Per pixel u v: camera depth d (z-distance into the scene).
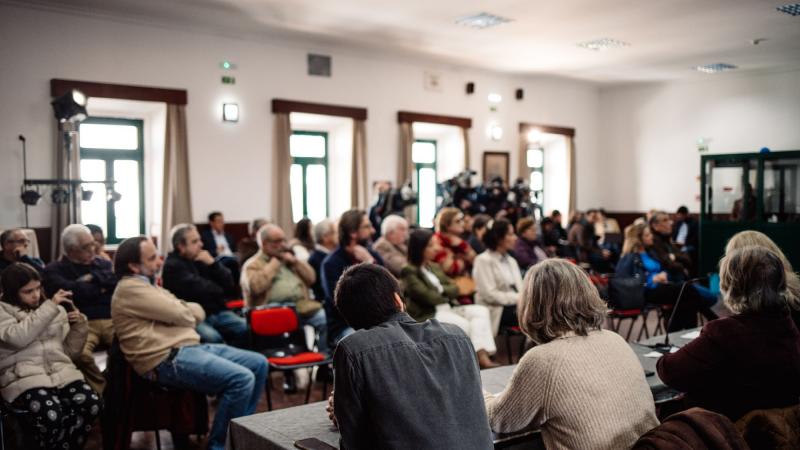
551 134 12.22
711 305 4.93
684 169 12.15
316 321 4.56
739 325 2.11
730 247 2.82
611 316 5.21
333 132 9.70
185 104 7.75
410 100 10.02
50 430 2.90
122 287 3.14
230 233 8.20
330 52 9.05
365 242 4.67
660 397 2.40
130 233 8.05
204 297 4.12
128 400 3.14
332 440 1.90
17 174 6.75
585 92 12.84
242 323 4.27
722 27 8.16
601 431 1.71
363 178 9.36
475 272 4.75
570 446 1.72
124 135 7.99
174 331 3.21
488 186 9.09
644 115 12.59
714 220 7.92
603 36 8.59
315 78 8.93
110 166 7.89
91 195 6.50
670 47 9.30
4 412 2.88
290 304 4.05
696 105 11.96
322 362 3.69
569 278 1.88
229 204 8.22
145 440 3.60
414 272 4.26
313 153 9.66
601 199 13.16
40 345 3.02
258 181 8.45
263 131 8.48
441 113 10.43
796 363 2.08
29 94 6.80
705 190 7.98
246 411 3.07
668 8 7.32
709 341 2.14
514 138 11.58
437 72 10.35
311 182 9.66
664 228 5.91
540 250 6.08
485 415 1.63
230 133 8.20
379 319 1.69
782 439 2.03
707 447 1.59
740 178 7.68
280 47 8.59
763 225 7.52
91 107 7.64
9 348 2.95
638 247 5.81
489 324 4.41
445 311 4.34
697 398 2.21
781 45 9.20
